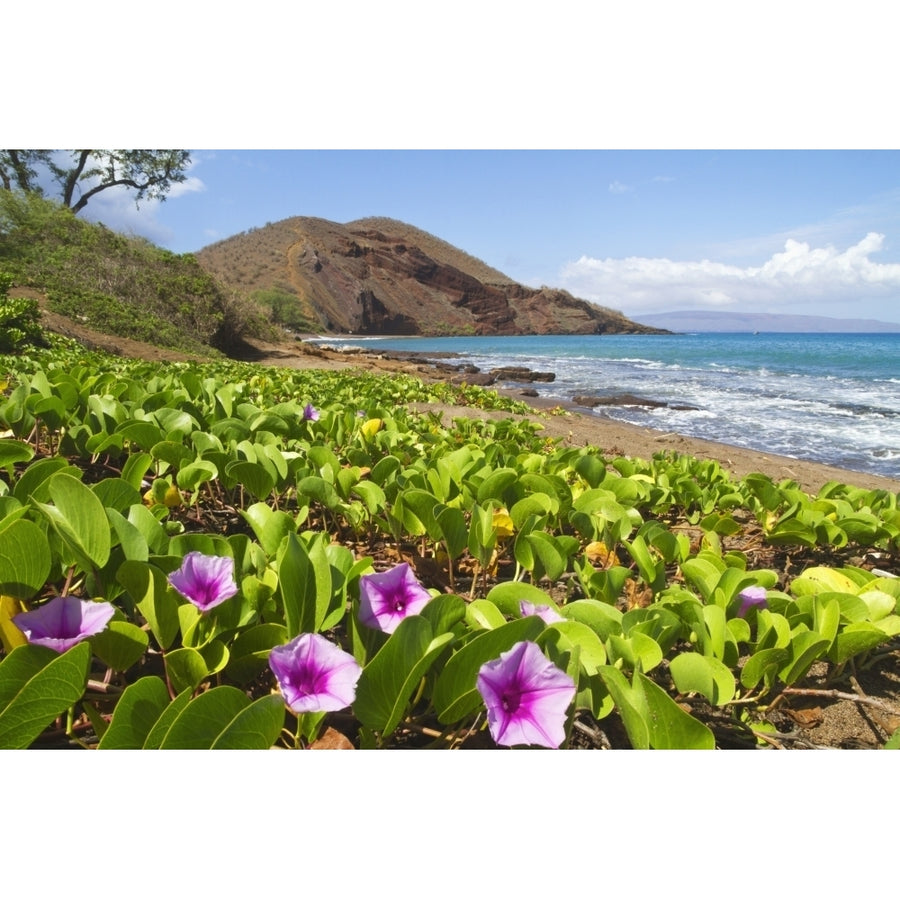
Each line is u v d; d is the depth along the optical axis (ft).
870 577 7.70
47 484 6.27
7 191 74.43
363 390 32.53
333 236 456.86
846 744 5.90
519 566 8.48
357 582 5.56
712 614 5.74
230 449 10.32
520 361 129.29
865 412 50.65
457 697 4.37
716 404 56.08
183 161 107.34
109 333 59.88
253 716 3.51
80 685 3.79
